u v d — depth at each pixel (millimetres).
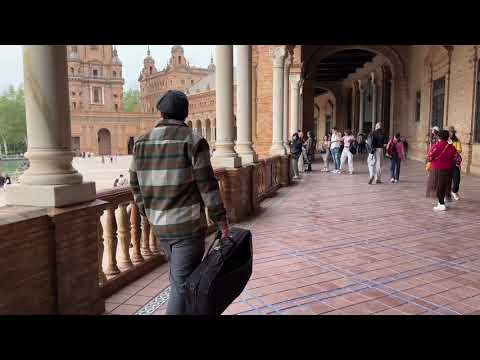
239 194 7652
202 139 2582
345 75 39656
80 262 3367
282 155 13062
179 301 2674
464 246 5801
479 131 14859
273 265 4961
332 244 5938
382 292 4102
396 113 25484
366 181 14086
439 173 8453
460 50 16281
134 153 2715
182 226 2607
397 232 6656
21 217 2838
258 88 18688
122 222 4426
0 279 2676
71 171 3387
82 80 74438
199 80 86312
